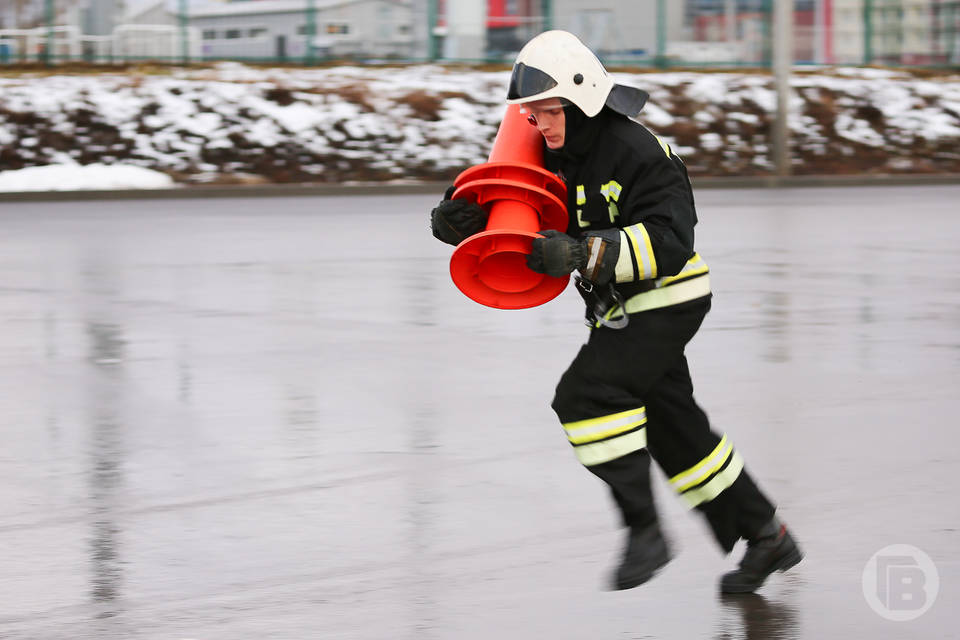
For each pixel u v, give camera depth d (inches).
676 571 385.7
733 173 2335.1
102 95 2190.0
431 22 2672.2
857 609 354.9
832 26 2925.7
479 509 447.2
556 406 336.8
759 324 831.7
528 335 789.2
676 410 347.9
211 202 1817.2
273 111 2218.3
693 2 2810.0
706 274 337.1
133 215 1603.1
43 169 1908.2
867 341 773.9
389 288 984.3
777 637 335.9
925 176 2298.2
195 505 454.3
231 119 2193.7
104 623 346.9
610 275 315.3
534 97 319.6
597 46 2775.6
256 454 523.2
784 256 1192.2
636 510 334.6
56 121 2132.1
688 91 2485.2
